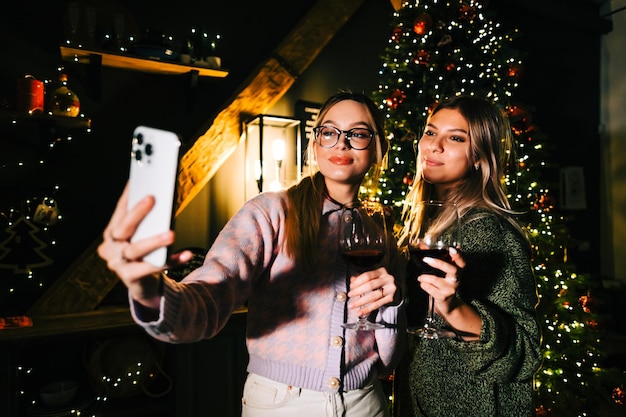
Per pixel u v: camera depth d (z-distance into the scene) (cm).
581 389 292
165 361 250
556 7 472
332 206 128
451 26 295
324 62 345
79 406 220
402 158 291
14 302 246
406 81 304
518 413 121
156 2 283
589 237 513
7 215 241
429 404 129
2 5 244
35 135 250
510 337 112
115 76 271
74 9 242
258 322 116
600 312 450
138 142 66
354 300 109
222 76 286
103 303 264
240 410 246
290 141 320
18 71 248
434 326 126
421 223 142
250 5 316
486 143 147
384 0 376
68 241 259
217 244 108
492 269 123
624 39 500
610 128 515
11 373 200
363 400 117
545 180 485
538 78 476
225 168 303
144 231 66
